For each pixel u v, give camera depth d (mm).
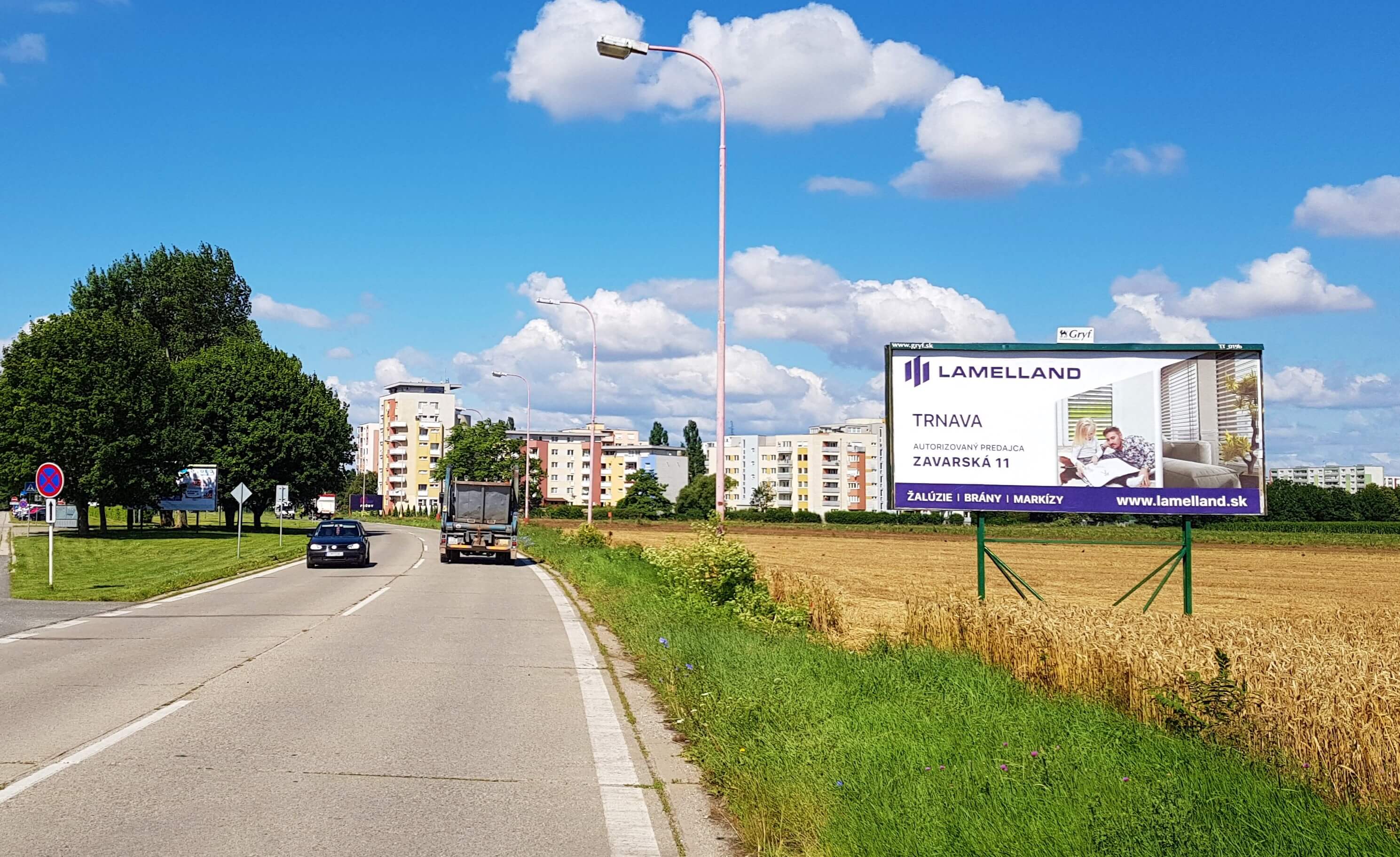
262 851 5098
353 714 8672
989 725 7383
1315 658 7695
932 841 4852
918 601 13617
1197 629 9859
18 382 50469
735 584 16281
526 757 7270
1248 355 15641
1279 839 4922
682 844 5395
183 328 72875
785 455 149125
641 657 11922
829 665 9867
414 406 157000
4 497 51719
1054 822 5070
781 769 6195
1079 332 16094
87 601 19109
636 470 148375
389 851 5156
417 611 18109
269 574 28688
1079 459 15836
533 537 47500
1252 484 15516
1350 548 63000
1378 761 6207
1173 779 5848
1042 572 40062
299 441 62688
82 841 5184
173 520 65312
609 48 17422
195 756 7070
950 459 15922
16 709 8758
